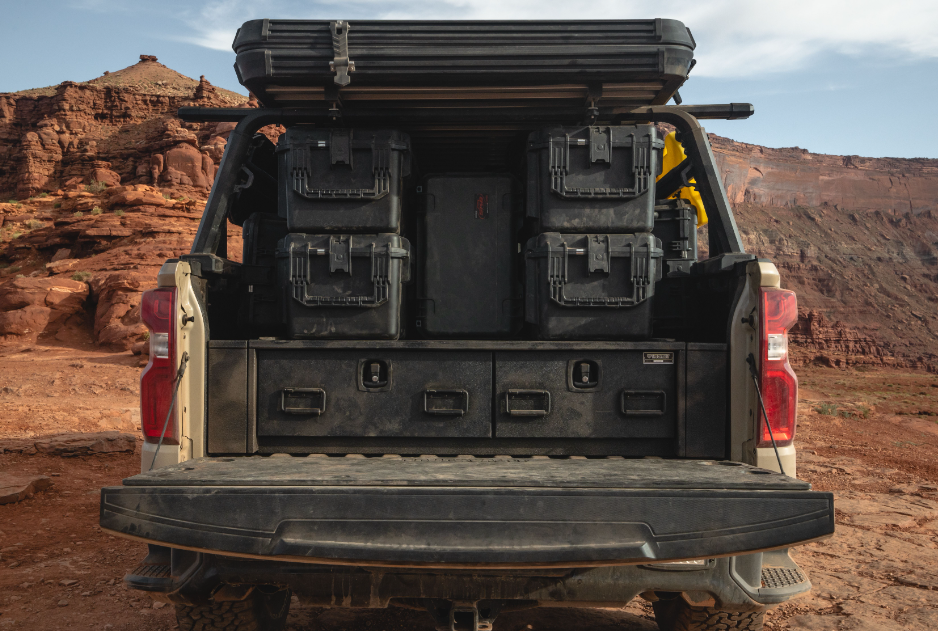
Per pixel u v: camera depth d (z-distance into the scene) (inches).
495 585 97.1
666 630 144.9
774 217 7278.5
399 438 117.2
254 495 86.9
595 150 126.6
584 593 98.6
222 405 115.6
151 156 3442.4
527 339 147.5
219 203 132.5
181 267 113.4
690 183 164.7
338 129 127.4
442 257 142.5
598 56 120.8
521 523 86.2
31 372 954.7
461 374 117.3
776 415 111.0
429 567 86.4
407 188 140.3
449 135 164.2
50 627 156.3
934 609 180.2
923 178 7829.7
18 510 265.6
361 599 97.8
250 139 137.0
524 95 131.7
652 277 127.0
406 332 145.7
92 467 349.7
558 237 126.9
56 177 3843.5
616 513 86.4
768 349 111.4
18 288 1480.1
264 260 156.6
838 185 7706.7
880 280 6673.2
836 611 178.9
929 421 951.6
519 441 117.3
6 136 4025.6
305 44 120.0
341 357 117.3
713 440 115.3
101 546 224.1
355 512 86.4
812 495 86.1
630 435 116.6
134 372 1002.7
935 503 324.2
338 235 128.3
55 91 4264.3
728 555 86.2
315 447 117.3
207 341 116.4
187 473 95.1
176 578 102.8
